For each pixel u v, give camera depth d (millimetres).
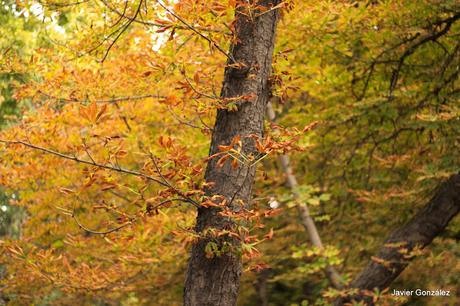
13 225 9195
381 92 6547
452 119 6125
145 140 5535
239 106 2992
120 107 5305
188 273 2934
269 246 8875
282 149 2771
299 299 11445
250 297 11312
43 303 7680
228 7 2773
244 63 3014
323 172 8141
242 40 3049
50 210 6398
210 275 2855
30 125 4711
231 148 2521
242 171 2953
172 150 2732
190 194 2811
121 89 4539
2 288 7035
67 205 6234
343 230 9062
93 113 2617
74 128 5090
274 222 9250
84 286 5668
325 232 9258
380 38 6133
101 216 6281
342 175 7836
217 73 5234
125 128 5418
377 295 6355
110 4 3275
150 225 5438
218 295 2840
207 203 2695
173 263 7305
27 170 5602
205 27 2971
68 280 5559
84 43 3709
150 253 5984
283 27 5664
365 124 7328
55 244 6562
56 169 5746
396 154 7320
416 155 6766
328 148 7820
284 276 8891
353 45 6270
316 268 7152
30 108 7316
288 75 3211
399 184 7738
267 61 3092
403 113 6789
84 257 6773
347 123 7238
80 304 7781
